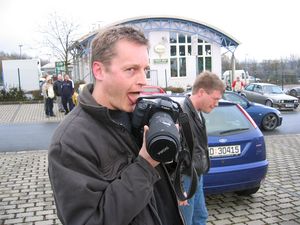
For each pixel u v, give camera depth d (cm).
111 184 140
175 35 3462
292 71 3894
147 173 140
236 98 1259
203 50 3497
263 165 502
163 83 3462
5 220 483
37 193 591
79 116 149
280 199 543
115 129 150
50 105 1745
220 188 480
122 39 146
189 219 287
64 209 137
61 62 3384
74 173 138
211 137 483
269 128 1290
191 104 291
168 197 165
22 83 3222
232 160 484
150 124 140
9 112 1981
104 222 134
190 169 192
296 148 939
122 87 146
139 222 145
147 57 152
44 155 890
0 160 841
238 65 4534
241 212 494
